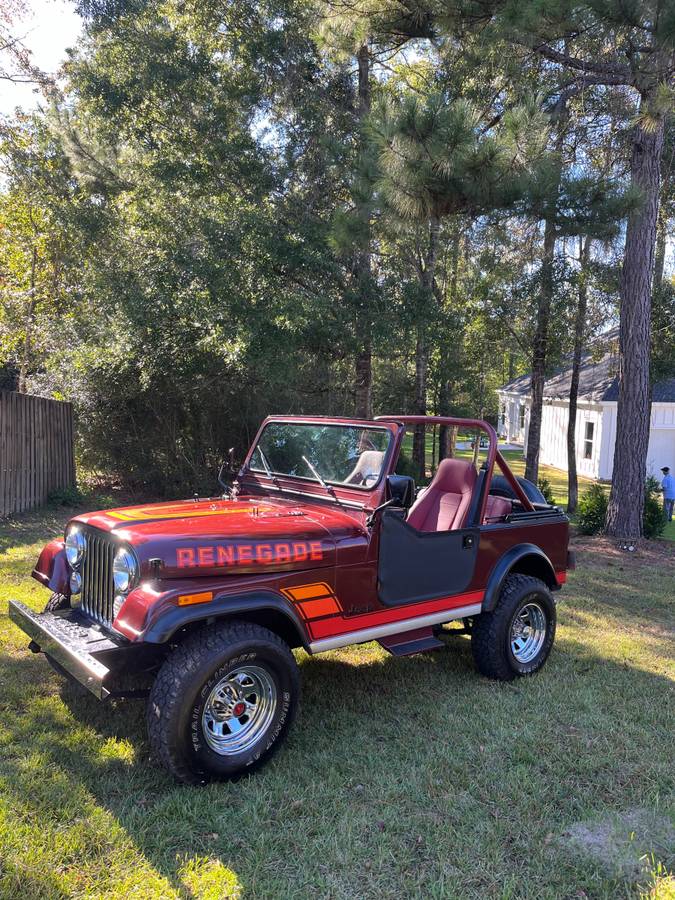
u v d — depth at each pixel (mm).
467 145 7277
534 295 14328
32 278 18109
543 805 3482
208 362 13117
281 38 12305
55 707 4191
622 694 4980
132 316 12273
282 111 12883
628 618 7145
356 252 11586
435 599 4633
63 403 12500
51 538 9055
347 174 11086
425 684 4980
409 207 7934
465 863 3014
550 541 5531
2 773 3436
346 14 9891
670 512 17047
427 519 5332
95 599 3902
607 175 9969
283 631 4059
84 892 2705
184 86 12227
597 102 11672
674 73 7824
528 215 8000
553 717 4523
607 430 23812
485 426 5039
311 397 15977
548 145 8773
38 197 15594
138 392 14000
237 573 3656
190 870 2861
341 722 4281
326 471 4672
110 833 3031
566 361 17250
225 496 5250
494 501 5422
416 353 15062
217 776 3461
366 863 2979
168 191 12367
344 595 4082
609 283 13977
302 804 3363
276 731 3678
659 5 6805
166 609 3348
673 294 15367
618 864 3037
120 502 13320
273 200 12453
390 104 8055
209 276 11320
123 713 4168
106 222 13477
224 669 3426
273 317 11164
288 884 2822
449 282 18641
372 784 3598
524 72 10320
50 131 14711
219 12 12883
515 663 5121
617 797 3602
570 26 7461
